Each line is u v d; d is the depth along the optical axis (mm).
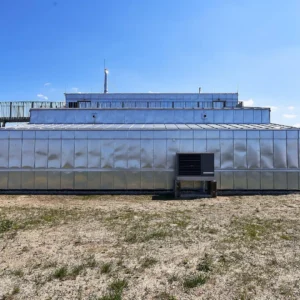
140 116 26953
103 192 18203
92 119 26844
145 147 18375
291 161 18234
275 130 18328
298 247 8570
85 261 7605
